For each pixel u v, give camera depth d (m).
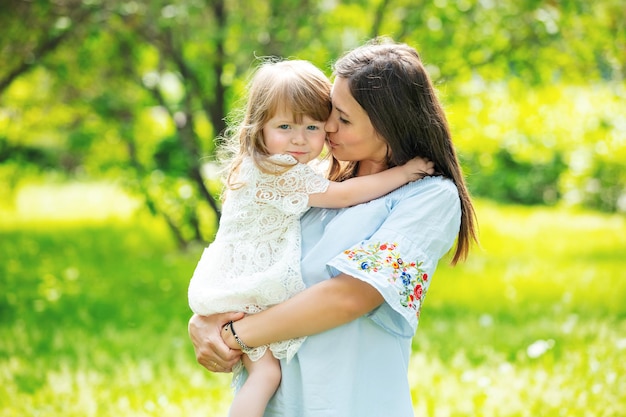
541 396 4.50
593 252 10.82
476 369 5.13
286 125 2.48
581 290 7.86
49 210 15.50
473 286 8.11
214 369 2.46
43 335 6.27
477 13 8.11
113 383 4.95
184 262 9.34
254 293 2.37
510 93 9.02
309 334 2.31
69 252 10.70
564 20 8.17
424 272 2.31
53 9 7.92
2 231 12.76
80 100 9.23
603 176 16.45
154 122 9.50
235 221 2.51
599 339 5.70
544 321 6.48
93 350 5.80
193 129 8.95
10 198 12.73
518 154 13.13
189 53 8.54
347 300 2.26
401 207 2.35
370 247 2.29
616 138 11.09
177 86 10.51
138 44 8.59
